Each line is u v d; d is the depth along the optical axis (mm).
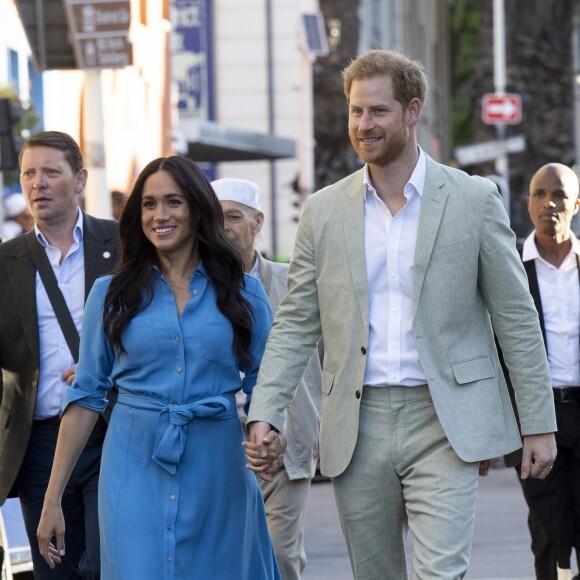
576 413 17875
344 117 79562
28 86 47500
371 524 13172
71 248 15570
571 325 17953
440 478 12828
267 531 13516
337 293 13141
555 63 76188
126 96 52750
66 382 15234
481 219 13047
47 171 15445
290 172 85562
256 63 86125
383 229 13086
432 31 125250
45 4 27625
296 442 16719
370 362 13039
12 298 15398
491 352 13203
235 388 13141
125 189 51531
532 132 75000
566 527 18047
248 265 17234
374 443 13039
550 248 18016
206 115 86125
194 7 85688
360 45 81812
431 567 12570
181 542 12719
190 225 13008
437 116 121562
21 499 15688
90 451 15383
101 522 12883
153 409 12836
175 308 12945
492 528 24984
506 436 13039
